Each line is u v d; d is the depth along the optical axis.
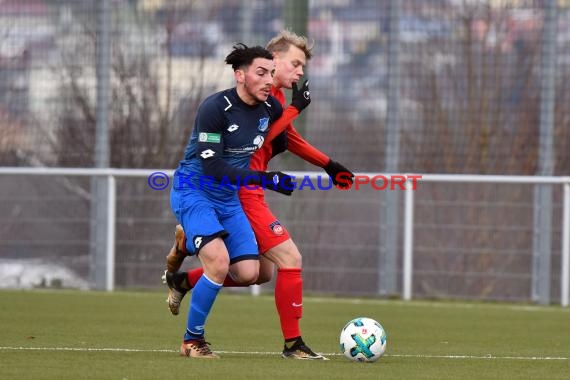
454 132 39.78
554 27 38.25
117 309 33.88
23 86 42.88
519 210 38.66
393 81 39.66
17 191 41.28
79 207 40.94
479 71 39.66
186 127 41.66
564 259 38.12
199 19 42.12
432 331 29.56
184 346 21.44
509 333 29.27
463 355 23.48
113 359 20.67
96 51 42.16
